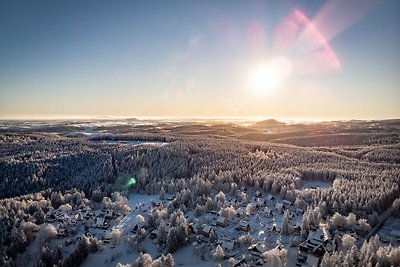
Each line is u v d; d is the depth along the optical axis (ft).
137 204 483.92
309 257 299.17
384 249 274.16
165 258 297.12
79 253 332.60
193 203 455.63
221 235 370.32
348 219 360.07
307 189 487.20
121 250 352.08
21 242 350.02
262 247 325.42
